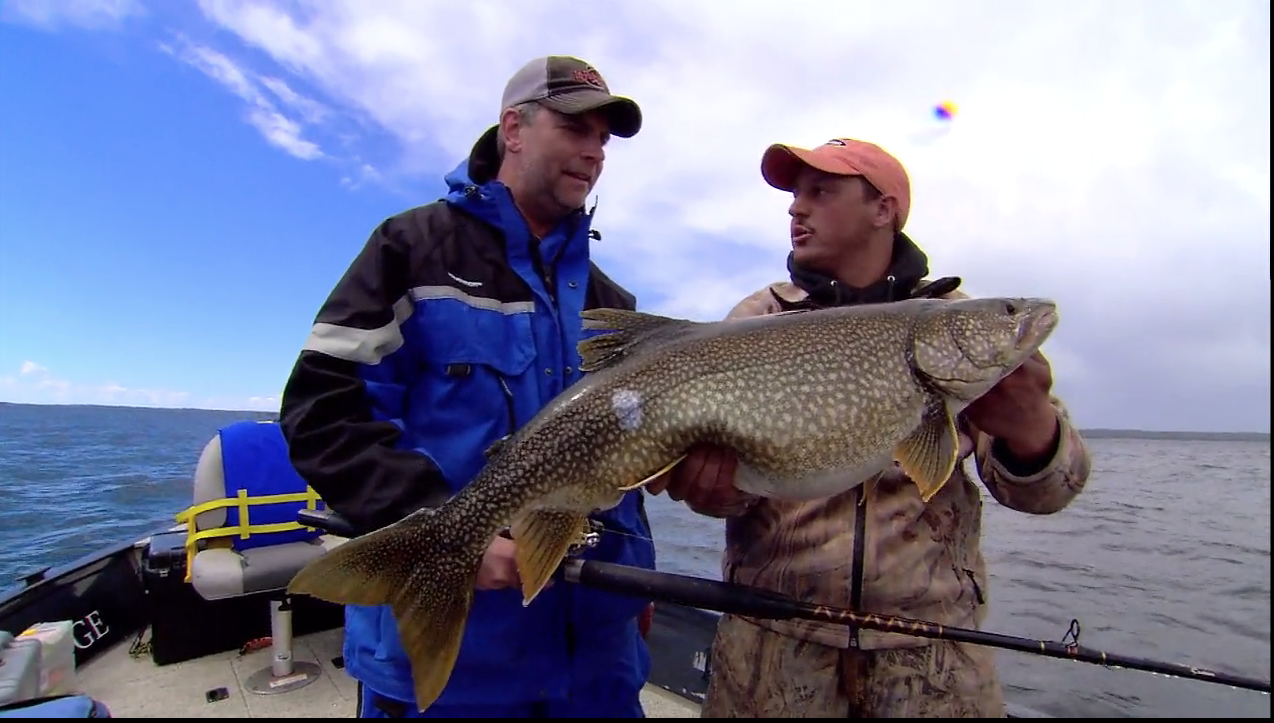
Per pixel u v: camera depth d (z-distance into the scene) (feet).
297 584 6.66
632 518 8.95
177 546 15.02
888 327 7.67
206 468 14.96
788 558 7.67
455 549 7.09
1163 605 26.58
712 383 7.26
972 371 7.42
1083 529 44.91
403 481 7.14
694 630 14.21
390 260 7.95
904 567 7.38
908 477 7.71
